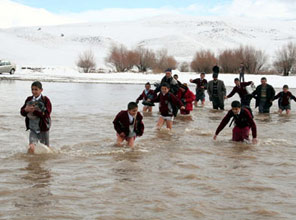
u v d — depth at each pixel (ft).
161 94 36.88
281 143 31.14
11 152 26.21
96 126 38.11
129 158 25.17
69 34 495.82
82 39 463.83
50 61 280.92
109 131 35.35
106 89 95.14
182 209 16.37
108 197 17.70
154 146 29.19
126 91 89.10
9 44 339.98
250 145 30.17
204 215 15.76
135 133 29.12
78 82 123.24
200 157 25.84
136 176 21.07
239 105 31.09
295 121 45.62
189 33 545.85
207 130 37.24
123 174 21.42
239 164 24.13
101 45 437.17
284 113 55.01
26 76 142.41
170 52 413.39
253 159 25.52
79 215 15.58
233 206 16.80
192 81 63.00
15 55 293.23
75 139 31.35
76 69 203.31
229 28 593.01
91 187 19.06
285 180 20.81
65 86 104.12
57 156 25.35
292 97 53.57
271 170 22.81
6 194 17.80
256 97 55.06
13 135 32.42
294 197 18.11
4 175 20.77
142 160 24.72
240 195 18.25
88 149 27.73
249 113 31.22
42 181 19.86
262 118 48.42
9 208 16.15
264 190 19.06
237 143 30.86
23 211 15.85
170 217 15.52
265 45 469.98
